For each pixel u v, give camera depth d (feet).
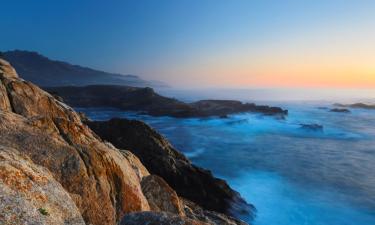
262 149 205.57
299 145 223.51
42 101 60.03
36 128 37.40
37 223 21.33
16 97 55.11
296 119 380.17
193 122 320.29
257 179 139.54
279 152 197.98
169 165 105.09
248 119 346.13
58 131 39.45
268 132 278.46
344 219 98.84
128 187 40.27
